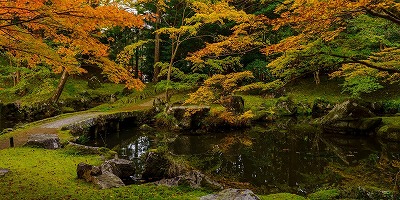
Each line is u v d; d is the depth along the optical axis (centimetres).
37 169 780
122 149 1385
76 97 2589
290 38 664
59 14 489
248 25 734
